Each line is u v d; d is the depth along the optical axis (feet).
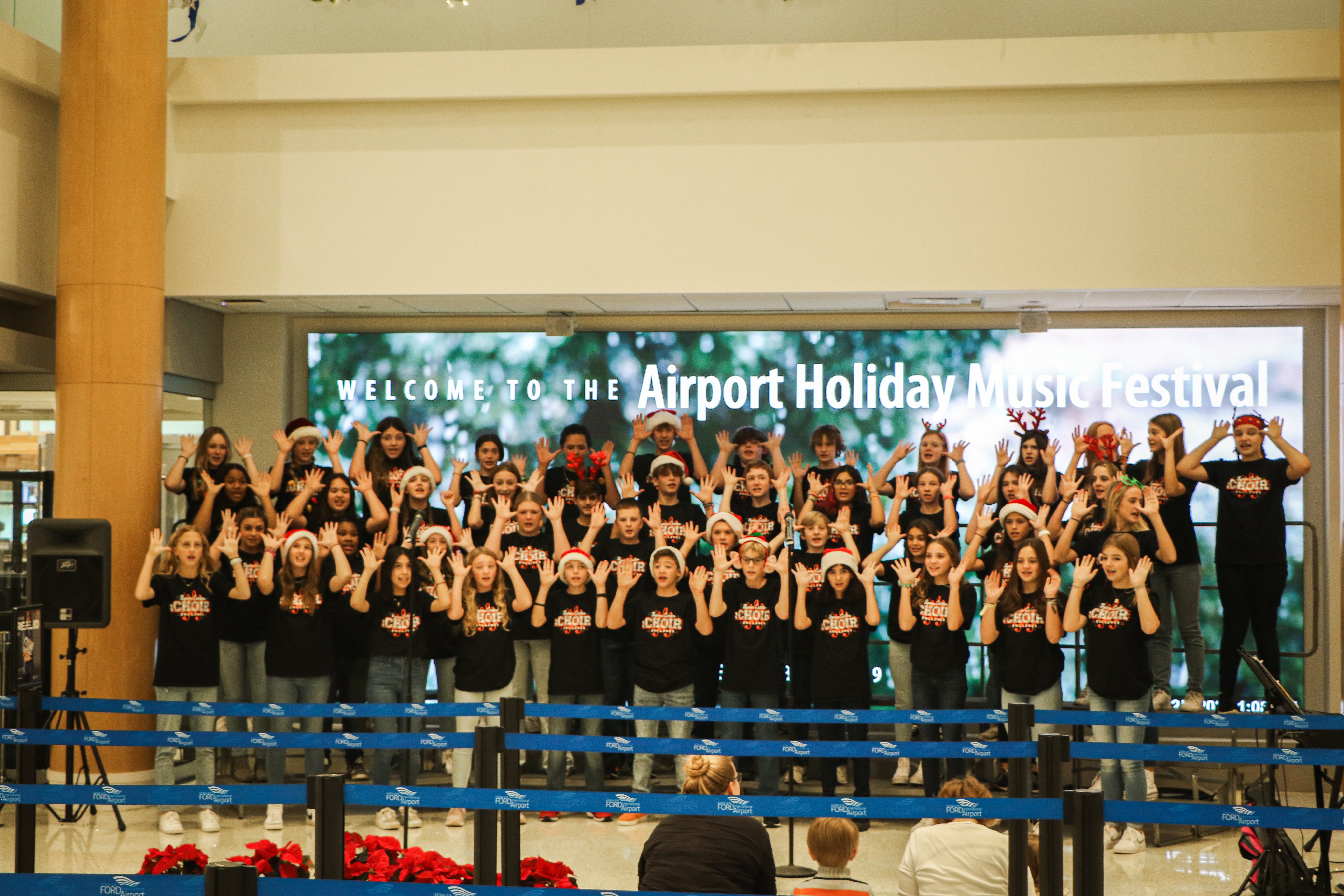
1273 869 16.26
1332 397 28.45
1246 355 28.91
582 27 28.48
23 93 26.43
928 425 29.45
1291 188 25.64
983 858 13.26
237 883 9.26
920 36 27.63
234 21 29.45
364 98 27.58
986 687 28.89
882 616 29.96
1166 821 11.46
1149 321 29.27
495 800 12.49
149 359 26.66
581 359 30.99
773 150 26.99
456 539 27.20
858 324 30.25
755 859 12.51
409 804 12.43
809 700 25.76
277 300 28.73
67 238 26.30
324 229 27.94
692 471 29.48
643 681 24.14
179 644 24.13
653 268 27.25
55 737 16.97
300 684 24.04
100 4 26.27
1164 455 26.32
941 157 26.55
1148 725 19.31
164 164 27.25
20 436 29.01
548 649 25.50
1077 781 23.35
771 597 24.14
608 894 10.09
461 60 27.35
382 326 31.37
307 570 24.13
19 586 28.76
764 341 30.53
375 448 28.30
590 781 24.45
